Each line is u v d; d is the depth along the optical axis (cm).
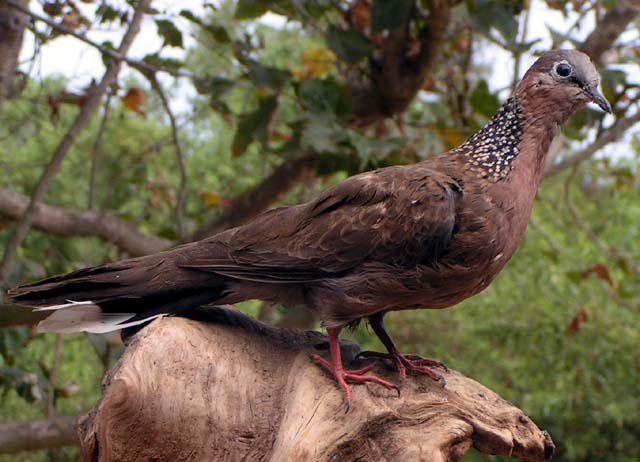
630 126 637
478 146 355
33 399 625
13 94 607
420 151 701
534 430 312
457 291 341
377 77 652
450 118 678
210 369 304
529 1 664
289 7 601
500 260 341
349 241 335
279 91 609
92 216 669
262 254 342
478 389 322
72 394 692
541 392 983
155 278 338
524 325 993
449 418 303
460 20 706
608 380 998
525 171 351
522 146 353
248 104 836
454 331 1048
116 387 274
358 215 336
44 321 336
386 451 292
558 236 995
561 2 610
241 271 341
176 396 289
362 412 294
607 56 650
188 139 1084
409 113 774
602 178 933
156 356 294
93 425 284
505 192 342
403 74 638
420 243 329
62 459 802
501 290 1013
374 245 333
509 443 302
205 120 1118
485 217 333
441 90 705
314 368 324
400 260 332
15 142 819
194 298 344
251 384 312
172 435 287
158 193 770
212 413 296
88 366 909
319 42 951
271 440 300
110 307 342
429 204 329
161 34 572
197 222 757
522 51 557
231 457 296
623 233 1020
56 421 611
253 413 304
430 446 292
